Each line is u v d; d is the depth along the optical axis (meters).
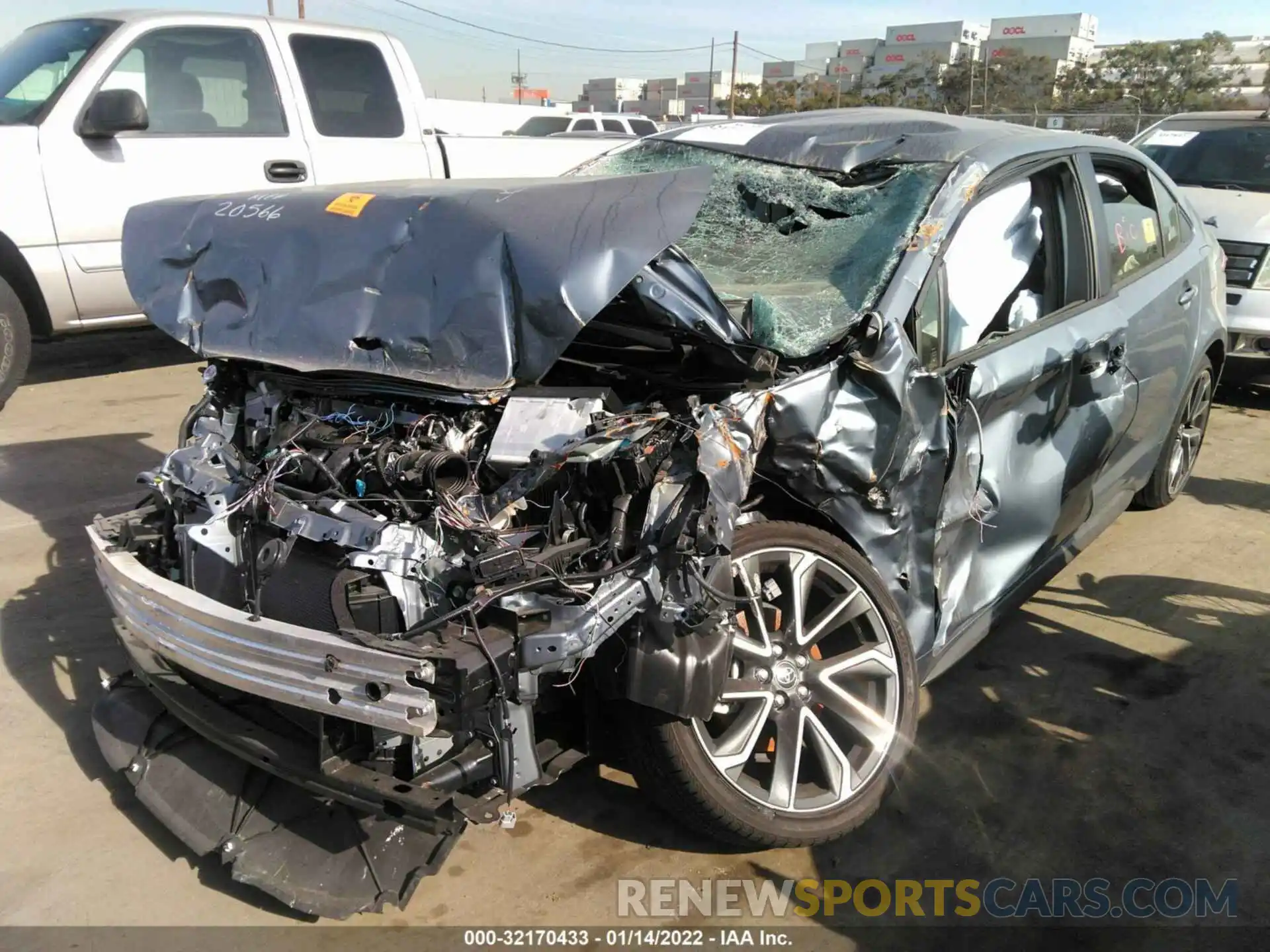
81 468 5.37
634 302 2.57
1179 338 4.35
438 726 2.14
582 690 2.49
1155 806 3.01
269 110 7.13
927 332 2.89
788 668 2.66
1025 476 3.33
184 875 2.61
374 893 2.33
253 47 7.06
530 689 2.18
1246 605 4.25
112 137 6.46
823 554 2.71
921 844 2.83
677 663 2.29
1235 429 6.75
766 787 2.75
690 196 2.51
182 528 2.71
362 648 2.07
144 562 2.80
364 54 7.63
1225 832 2.91
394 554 2.26
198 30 6.83
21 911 2.47
